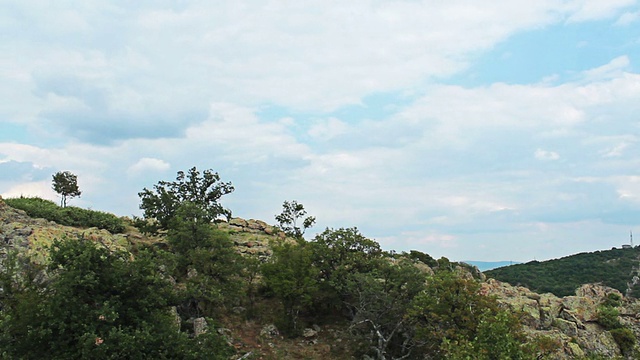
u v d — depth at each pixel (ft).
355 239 163.32
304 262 145.59
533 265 350.23
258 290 156.46
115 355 72.95
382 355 124.06
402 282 138.62
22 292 83.25
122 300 83.20
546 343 101.86
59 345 73.82
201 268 130.00
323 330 143.84
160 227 163.02
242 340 125.70
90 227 160.86
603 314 157.38
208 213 162.50
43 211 155.22
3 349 72.33
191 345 84.43
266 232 209.67
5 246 111.75
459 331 110.42
